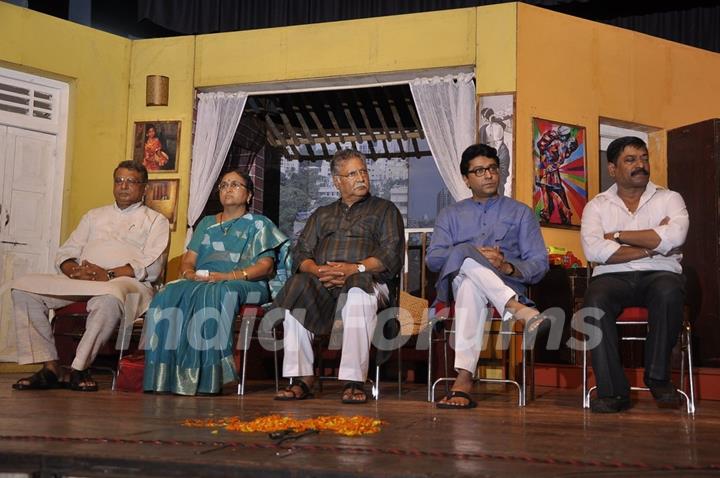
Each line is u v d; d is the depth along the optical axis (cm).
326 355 566
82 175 655
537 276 369
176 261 664
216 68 678
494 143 599
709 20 738
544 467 191
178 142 676
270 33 669
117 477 197
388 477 182
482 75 609
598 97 629
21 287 425
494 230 381
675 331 342
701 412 340
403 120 800
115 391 418
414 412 321
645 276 359
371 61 641
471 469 186
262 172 830
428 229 707
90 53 667
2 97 630
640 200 382
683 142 513
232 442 219
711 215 488
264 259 434
